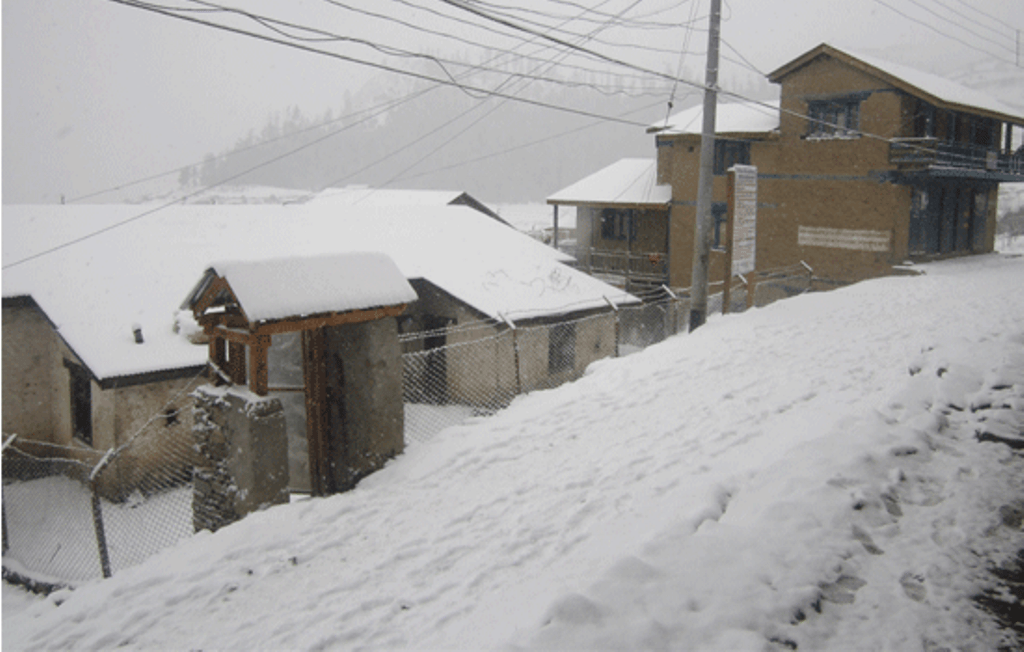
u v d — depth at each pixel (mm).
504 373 14055
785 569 3828
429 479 6457
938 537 4191
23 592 7918
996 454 5285
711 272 26844
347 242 17375
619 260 30375
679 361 9938
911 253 23141
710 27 12430
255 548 5262
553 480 6137
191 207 19031
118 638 4250
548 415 7980
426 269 15664
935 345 7930
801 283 24516
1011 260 25359
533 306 15078
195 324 11891
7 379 12734
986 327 9922
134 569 5297
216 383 7020
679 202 27375
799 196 24453
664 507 5098
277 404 6254
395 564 4914
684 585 3707
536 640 3248
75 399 12516
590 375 10000
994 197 28719
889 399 6699
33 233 15406
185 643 4133
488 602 4168
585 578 4117
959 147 24500
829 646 3223
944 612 3457
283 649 3982
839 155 23219
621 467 6230
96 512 6652
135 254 14859
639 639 3238
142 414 11250
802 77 23938
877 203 22391
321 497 6512
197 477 6988
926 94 20922
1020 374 6160
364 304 6676
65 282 12930
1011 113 25422
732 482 5348
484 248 19078
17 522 10188
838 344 10195
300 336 7016
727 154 26625
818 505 4504
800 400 7566
